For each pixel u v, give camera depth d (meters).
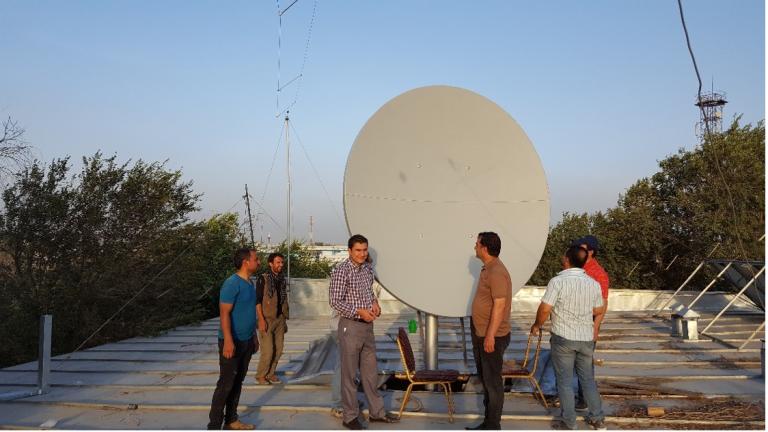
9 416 4.96
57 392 5.79
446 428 4.39
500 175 5.64
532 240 5.40
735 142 18.09
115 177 11.06
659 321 10.63
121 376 6.54
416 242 5.30
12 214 10.01
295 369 6.53
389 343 8.43
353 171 5.20
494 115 5.73
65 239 10.33
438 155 5.61
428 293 5.14
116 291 10.17
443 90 5.69
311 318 13.08
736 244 17.03
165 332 10.72
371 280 4.66
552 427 4.37
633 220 20.20
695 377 5.86
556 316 4.32
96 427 4.58
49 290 10.04
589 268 4.91
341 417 4.75
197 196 12.36
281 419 4.71
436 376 4.66
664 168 20.64
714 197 17.94
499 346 4.25
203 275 14.00
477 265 5.39
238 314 4.41
